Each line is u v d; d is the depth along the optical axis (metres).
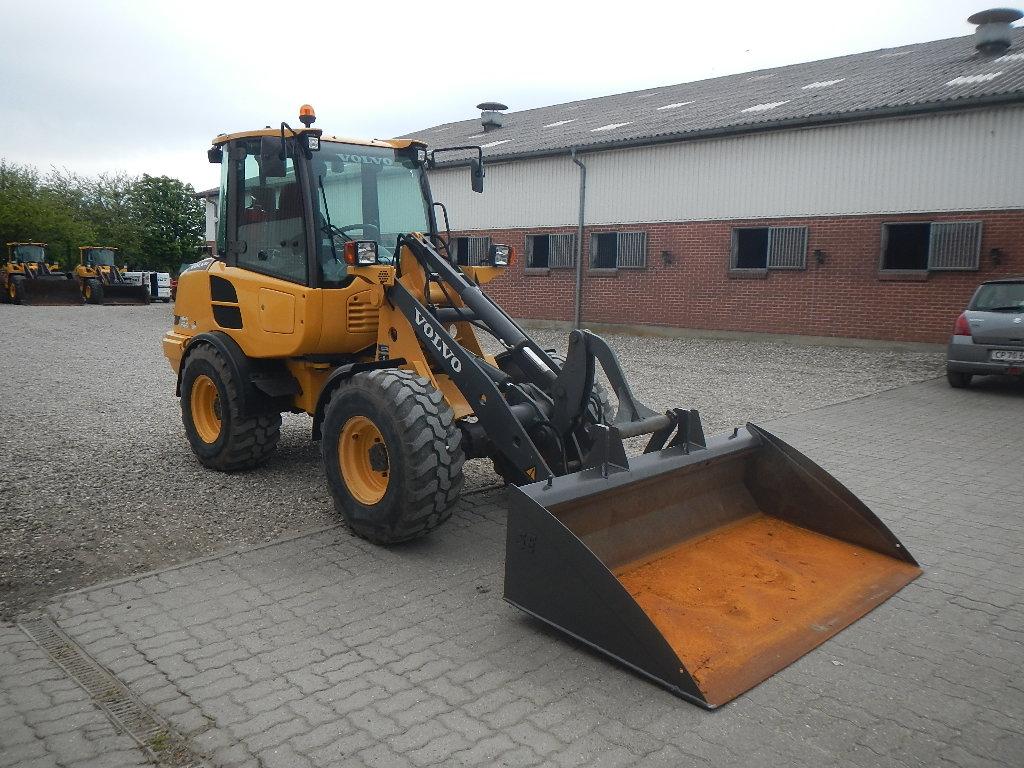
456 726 2.95
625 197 18.03
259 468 6.47
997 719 3.04
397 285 5.04
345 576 4.34
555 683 3.25
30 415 8.62
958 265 13.88
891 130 14.30
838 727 2.97
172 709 3.07
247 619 3.83
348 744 2.84
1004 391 10.55
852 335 15.20
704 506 4.50
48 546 4.76
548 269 19.61
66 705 3.10
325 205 5.47
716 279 16.86
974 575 4.37
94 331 18.58
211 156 6.35
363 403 4.58
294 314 5.43
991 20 16.94
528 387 4.78
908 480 6.32
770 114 16.08
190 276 6.56
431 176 21.67
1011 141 13.16
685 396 10.12
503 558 4.61
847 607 3.81
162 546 4.78
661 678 3.19
